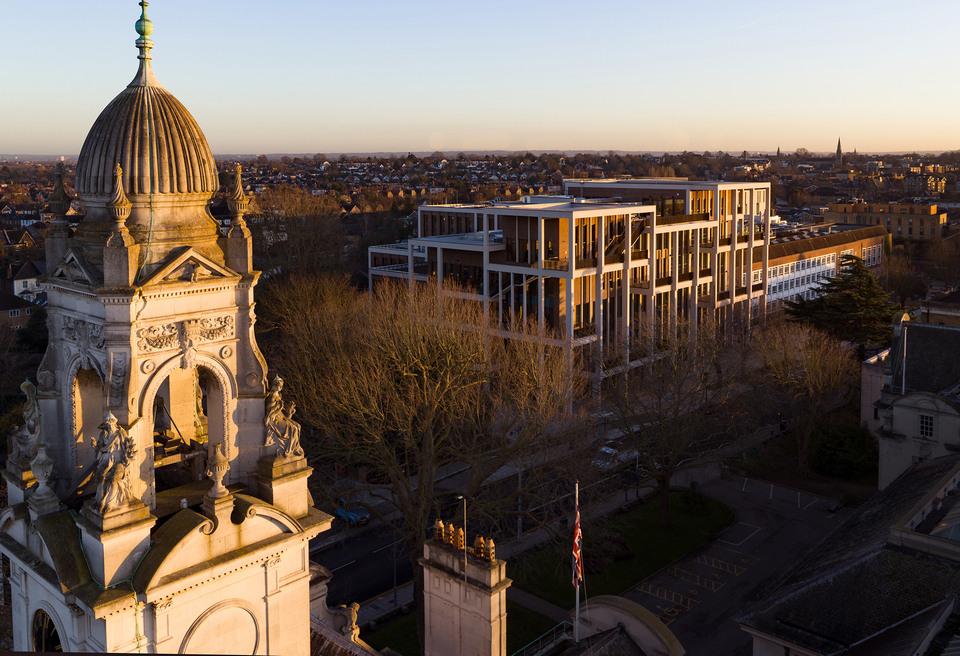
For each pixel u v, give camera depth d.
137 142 18.70
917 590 36.34
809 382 74.00
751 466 73.81
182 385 21.97
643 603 53.22
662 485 63.94
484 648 25.91
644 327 87.94
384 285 95.12
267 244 125.00
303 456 21.31
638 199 116.56
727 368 81.31
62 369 19.98
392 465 50.78
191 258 19.11
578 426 62.47
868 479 74.12
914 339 71.62
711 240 111.06
